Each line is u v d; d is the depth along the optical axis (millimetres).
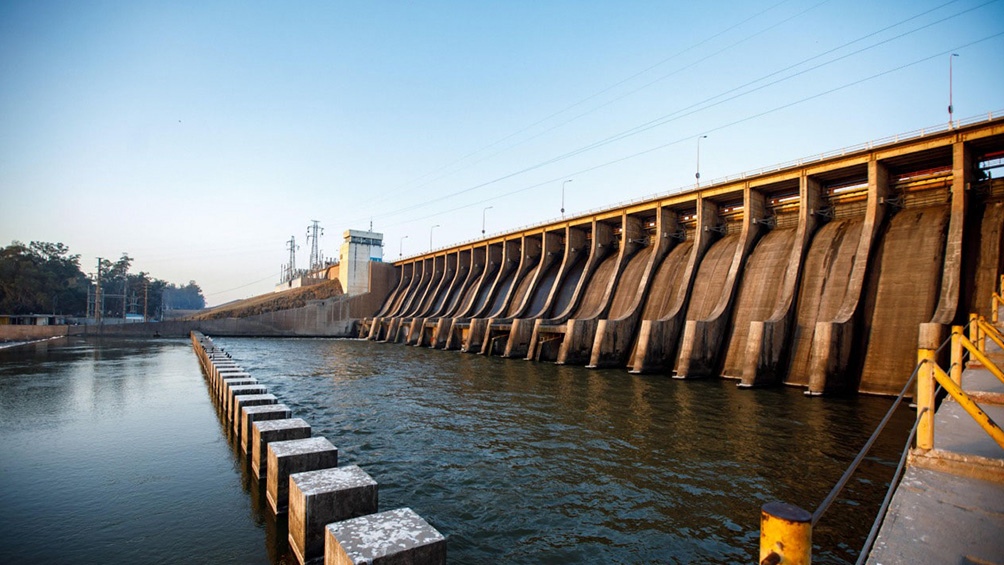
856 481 15523
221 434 19578
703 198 46906
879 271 33562
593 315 50281
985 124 30688
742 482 15633
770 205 44094
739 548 11617
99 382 32344
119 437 19062
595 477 16094
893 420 23469
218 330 89375
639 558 11156
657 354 41031
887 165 36469
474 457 18047
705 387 33344
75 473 14992
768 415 24625
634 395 30234
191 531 11281
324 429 22016
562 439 20359
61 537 10969
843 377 30688
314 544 9344
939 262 31141
